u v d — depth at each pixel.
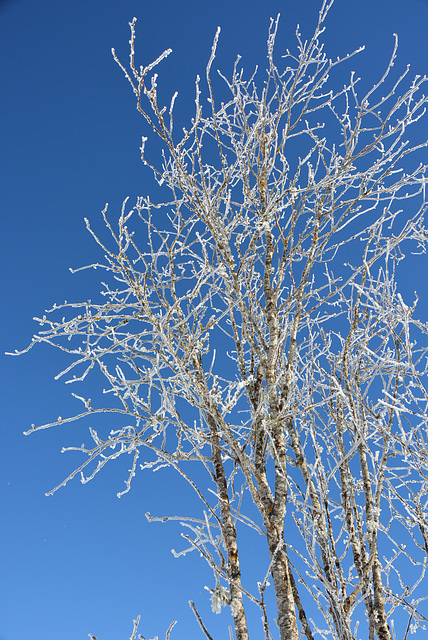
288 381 3.73
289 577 3.23
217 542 3.09
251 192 4.29
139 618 2.83
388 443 3.69
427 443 3.66
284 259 4.06
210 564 2.88
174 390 3.83
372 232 4.18
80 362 3.77
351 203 3.92
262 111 4.23
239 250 4.19
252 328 3.98
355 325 4.09
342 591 3.18
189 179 3.65
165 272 4.53
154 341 3.83
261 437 3.71
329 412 4.25
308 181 3.97
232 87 4.60
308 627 3.09
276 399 3.65
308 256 4.05
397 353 3.85
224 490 3.65
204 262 3.83
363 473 3.69
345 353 4.07
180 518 3.19
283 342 4.02
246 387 3.83
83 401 3.74
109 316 3.89
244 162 4.14
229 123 4.71
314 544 3.06
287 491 3.38
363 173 3.97
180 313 3.88
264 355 3.75
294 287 4.04
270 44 4.46
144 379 3.80
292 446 3.84
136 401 3.73
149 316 3.58
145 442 3.55
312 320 4.62
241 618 2.98
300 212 4.01
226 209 4.06
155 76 3.23
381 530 3.80
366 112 4.07
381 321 4.24
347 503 3.61
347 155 4.05
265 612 2.58
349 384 3.98
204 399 3.46
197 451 3.47
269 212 3.80
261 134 4.38
